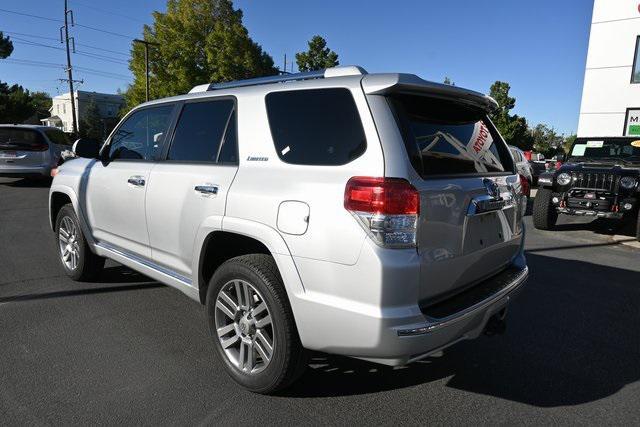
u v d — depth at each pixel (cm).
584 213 845
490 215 303
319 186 252
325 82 278
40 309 423
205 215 308
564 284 545
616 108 1650
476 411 285
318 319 250
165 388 299
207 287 329
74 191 463
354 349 243
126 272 534
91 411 273
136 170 381
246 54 4091
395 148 244
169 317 411
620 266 632
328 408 283
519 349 371
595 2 1650
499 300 287
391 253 233
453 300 271
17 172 1261
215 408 279
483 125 342
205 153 331
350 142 254
